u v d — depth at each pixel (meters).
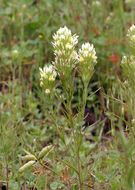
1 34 0.81
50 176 0.47
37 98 0.69
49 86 0.41
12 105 0.55
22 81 0.65
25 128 0.55
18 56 0.62
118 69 0.64
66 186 0.44
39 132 0.56
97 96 0.62
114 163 0.48
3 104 0.62
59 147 0.53
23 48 0.67
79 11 0.79
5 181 0.45
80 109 0.44
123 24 0.78
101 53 0.72
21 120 0.53
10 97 0.57
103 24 0.78
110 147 0.51
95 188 0.43
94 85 0.63
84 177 0.42
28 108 0.63
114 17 0.82
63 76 0.39
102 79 0.63
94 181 0.44
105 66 0.68
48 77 0.41
